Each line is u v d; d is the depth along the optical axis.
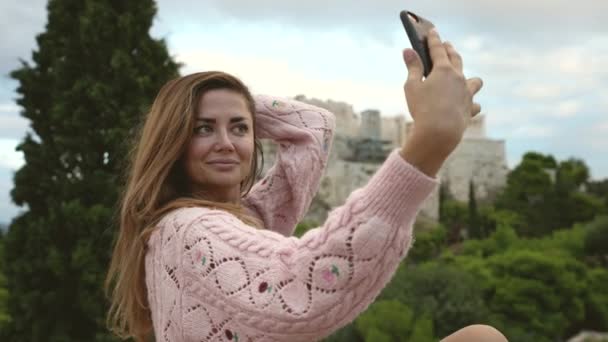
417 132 1.12
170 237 1.47
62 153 10.39
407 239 1.18
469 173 74.31
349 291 1.18
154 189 1.57
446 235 55.41
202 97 1.58
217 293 1.35
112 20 10.93
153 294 1.53
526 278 25.14
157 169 1.56
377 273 1.17
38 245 10.04
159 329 1.50
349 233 1.16
